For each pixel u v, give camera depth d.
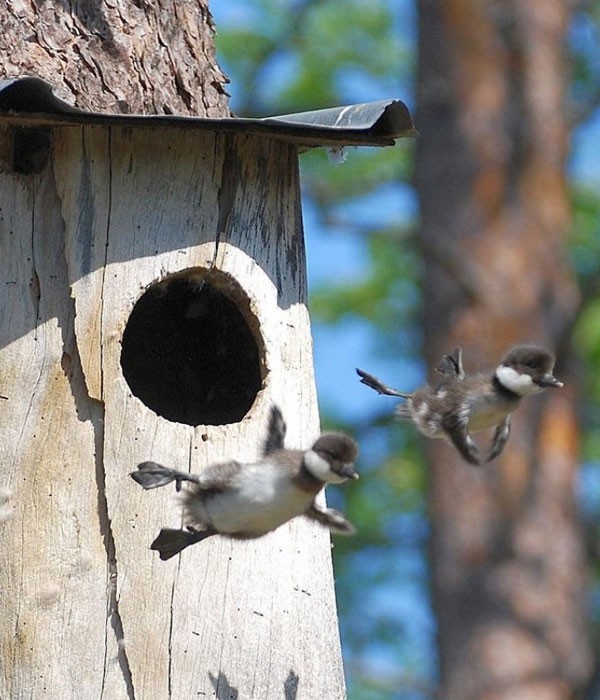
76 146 11.19
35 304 11.03
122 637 10.70
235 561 10.99
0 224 11.07
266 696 10.91
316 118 11.54
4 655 10.65
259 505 10.13
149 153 11.34
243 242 11.55
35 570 10.73
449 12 23.67
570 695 22.08
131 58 12.15
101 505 10.84
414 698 25.61
